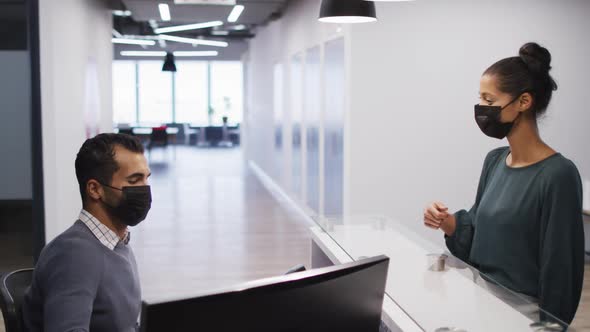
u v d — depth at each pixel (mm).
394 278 2111
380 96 6371
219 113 23797
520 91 2125
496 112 2162
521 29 6406
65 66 6371
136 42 15617
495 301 1874
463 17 6344
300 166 9328
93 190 1906
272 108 12156
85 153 1900
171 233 7707
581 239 2059
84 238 1846
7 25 8086
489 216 2238
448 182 6457
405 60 6359
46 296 1764
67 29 6461
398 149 6418
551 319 1682
